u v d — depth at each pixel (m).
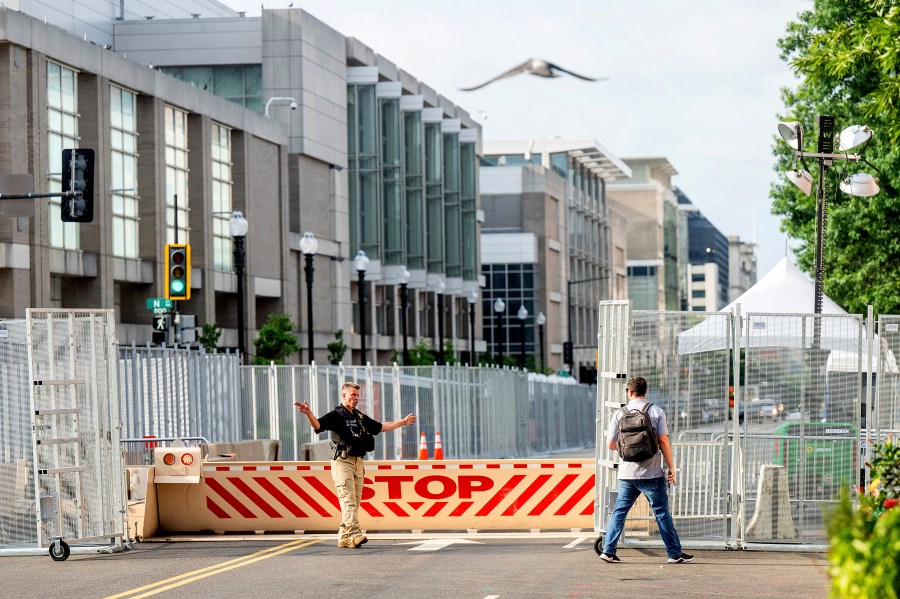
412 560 29.62
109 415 32.44
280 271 126.38
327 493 36.53
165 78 106.56
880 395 31.34
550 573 27.08
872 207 65.56
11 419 32.03
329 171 138.50
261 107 131.50
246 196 119.25
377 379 64.88
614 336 31.19
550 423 96.12
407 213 156.50
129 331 100.75
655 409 28.78
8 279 86.50
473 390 73.56
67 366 31.89
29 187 45.62
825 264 69.06
